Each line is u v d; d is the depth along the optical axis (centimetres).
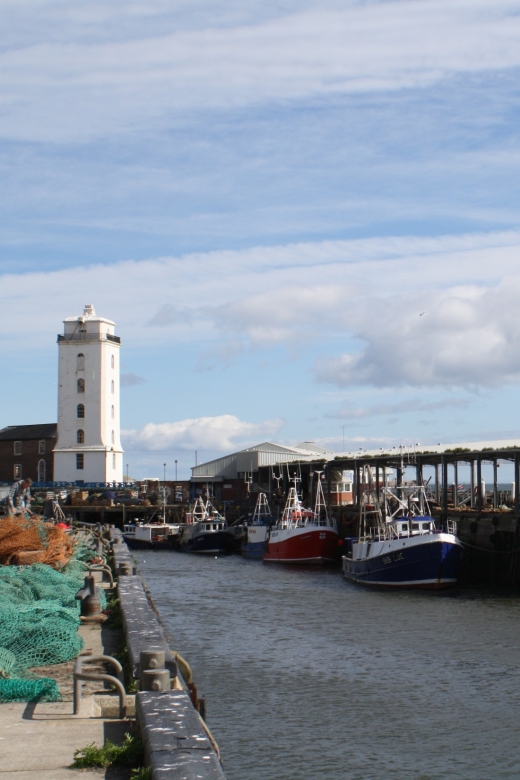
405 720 2486
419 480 7150
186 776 753
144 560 8019
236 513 10769
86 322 11850
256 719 2481
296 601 4850
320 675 2994
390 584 5494
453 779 2052
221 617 4234
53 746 962
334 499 10612
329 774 2066
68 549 2938
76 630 1586
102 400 11750
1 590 1802
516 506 6062
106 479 11650
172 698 994
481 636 3709
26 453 12244
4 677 1231
